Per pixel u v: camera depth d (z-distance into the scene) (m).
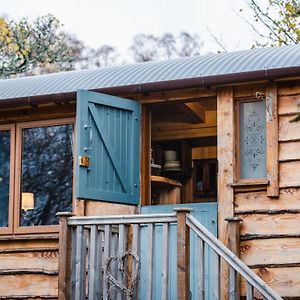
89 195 8.91
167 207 9.32
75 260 8.34
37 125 10.02
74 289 8.30
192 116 10.88
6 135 10.17
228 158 9.10
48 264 9.59
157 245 9.22
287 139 8.93
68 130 9.89
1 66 22.55
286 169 8.90
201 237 7.83
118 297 8.12
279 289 8.72
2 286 9.74
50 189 9.88
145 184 9.60
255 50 9.82
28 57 23.50
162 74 9.45
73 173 9.80
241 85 9.16
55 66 24.27
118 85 9.44
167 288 7.91
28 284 9.64
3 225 9.99
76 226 8.37
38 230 9.80
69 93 9.55
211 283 8.93
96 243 8.28
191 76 9.16
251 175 9.08
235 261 7.73
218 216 9.05
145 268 9.19
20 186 9.98
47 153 9.95
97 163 9.05
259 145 9.09
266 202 8.91
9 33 22.67
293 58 9.02
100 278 8.30
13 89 10.16
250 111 9.18
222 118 9.19
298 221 8.77
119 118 9.34
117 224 8.22
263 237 8.86
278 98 9.03
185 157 11.38
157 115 10.87
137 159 9.45
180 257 7.82
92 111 9.07
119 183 9.26
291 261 8.73
